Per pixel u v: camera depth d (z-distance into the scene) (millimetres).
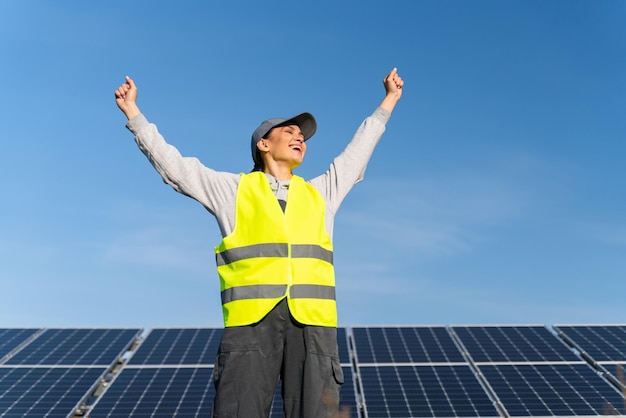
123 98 4680
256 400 3941
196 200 4457
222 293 4203
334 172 4684
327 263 4281
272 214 4184
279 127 4652
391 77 5148
